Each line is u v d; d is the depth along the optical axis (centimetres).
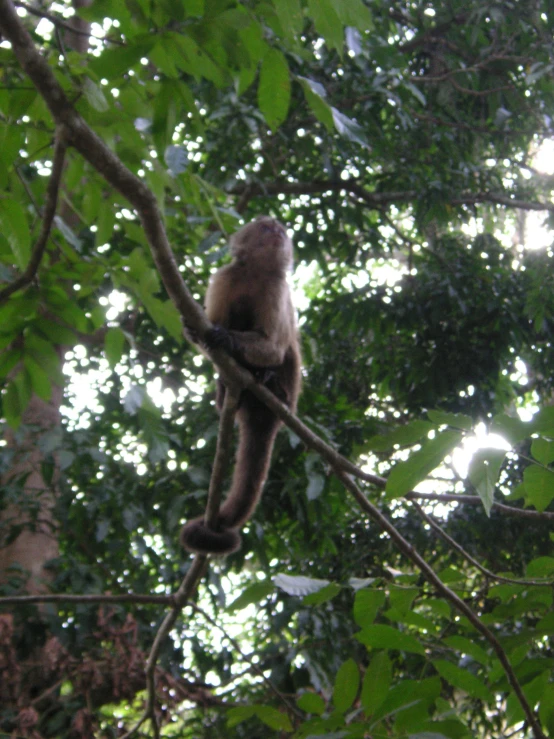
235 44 345
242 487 601
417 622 378
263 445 609
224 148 867
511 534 930
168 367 931
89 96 376
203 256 676
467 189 1127
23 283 425
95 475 779
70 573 688
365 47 562
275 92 373
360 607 373
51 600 460
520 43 1065
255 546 783
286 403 615
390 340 1095
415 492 439
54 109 364
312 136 946
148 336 923
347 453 835
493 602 752
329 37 345
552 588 381
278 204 1090
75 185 484
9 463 708
